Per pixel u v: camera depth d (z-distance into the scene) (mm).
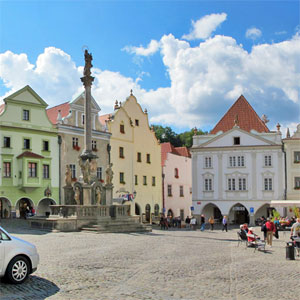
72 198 40219
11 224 43406
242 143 68250
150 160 74875
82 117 61469
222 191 68562
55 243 25734
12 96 53156
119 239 29734
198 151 70125
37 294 13188
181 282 15555
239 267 19547
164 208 76750
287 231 51469
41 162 54594
